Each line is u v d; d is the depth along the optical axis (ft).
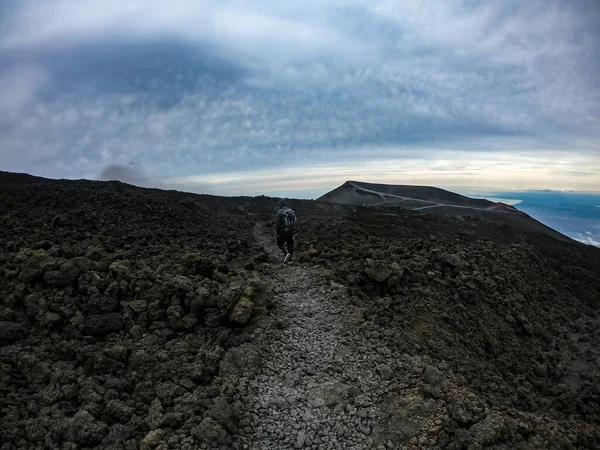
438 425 26.12
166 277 39.06
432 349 38.86
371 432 26.91
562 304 66.23
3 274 36.04
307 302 42.27
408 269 49.93
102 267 38.42
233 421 26.68
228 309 35.94
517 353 47.29
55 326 32.24
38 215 53.11
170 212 64.13
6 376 27.12
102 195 64.34
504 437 25.64
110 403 26.13
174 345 32.37
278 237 53.57
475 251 66.64
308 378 31.63
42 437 23.93
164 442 24.29
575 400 40.78
